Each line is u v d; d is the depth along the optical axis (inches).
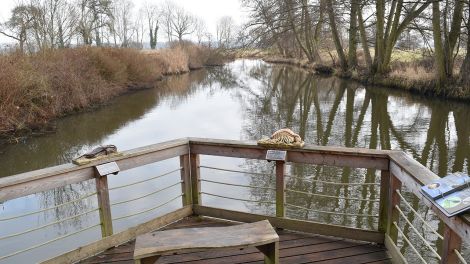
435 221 256.2
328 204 290.0
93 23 1302.9
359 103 696.4
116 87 833.5
